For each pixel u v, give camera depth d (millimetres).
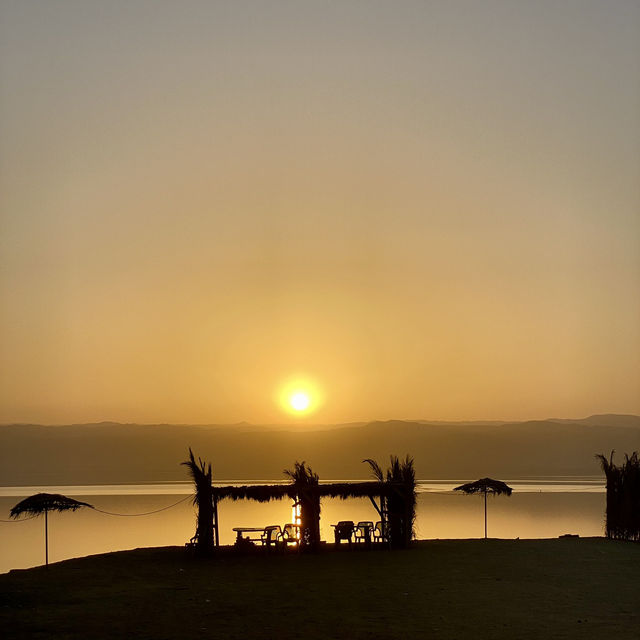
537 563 29625
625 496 38094
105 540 60219
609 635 18359
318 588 24875
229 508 93875
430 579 26297
